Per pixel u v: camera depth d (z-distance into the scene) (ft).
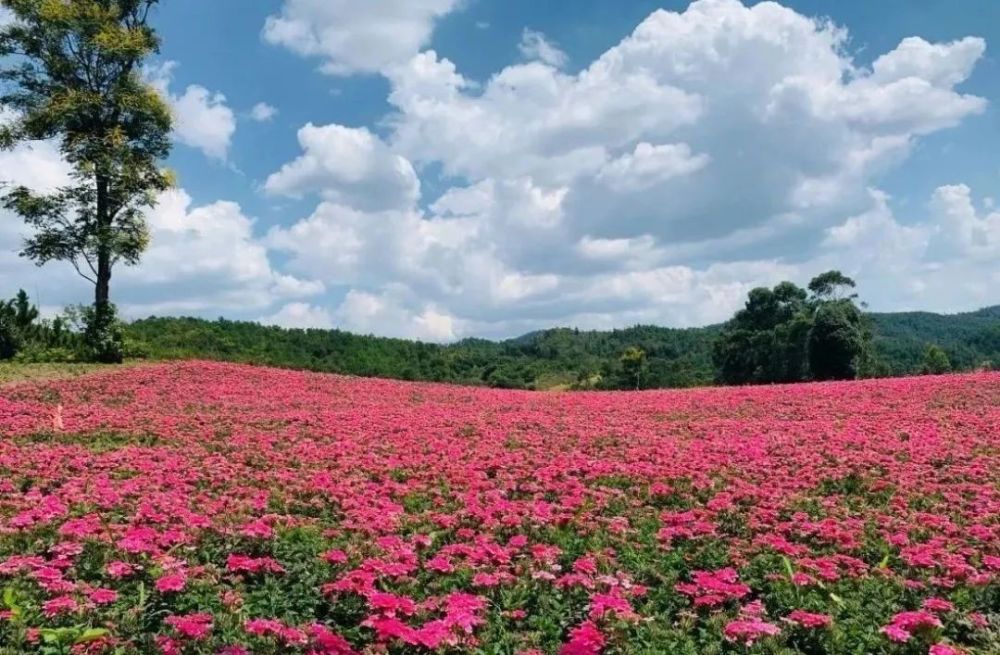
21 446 47.96
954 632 22.33
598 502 36.04
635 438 55.26
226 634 19.39
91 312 108.99
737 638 20.90
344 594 22.50
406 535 31.32
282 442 52.80
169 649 18.17
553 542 30.22
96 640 18.29
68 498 33.01
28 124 111.86
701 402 82.99
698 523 30.73
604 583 24.14
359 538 29.60
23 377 86.43
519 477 41.55
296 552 26.91
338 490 37.29
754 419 67.21
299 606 22.12
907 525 31.81
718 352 201.46
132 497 34.01
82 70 115.85
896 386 88.69
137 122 118.42
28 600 20.79
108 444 50.75
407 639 18.71
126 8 120.37
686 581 26.22
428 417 68.59
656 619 22.70
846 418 65.57
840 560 26.89
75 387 80.12
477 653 19.79
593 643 18.67
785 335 172.55
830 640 21.15
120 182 113.50
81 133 112.37
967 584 25.35
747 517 33.53
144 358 114.01
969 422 59.31
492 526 31.55
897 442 51.44
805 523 31.65
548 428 61.11
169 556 24.18
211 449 49.93
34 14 108.88
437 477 41.70
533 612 23.17
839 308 157.99
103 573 23.57
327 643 18.20
